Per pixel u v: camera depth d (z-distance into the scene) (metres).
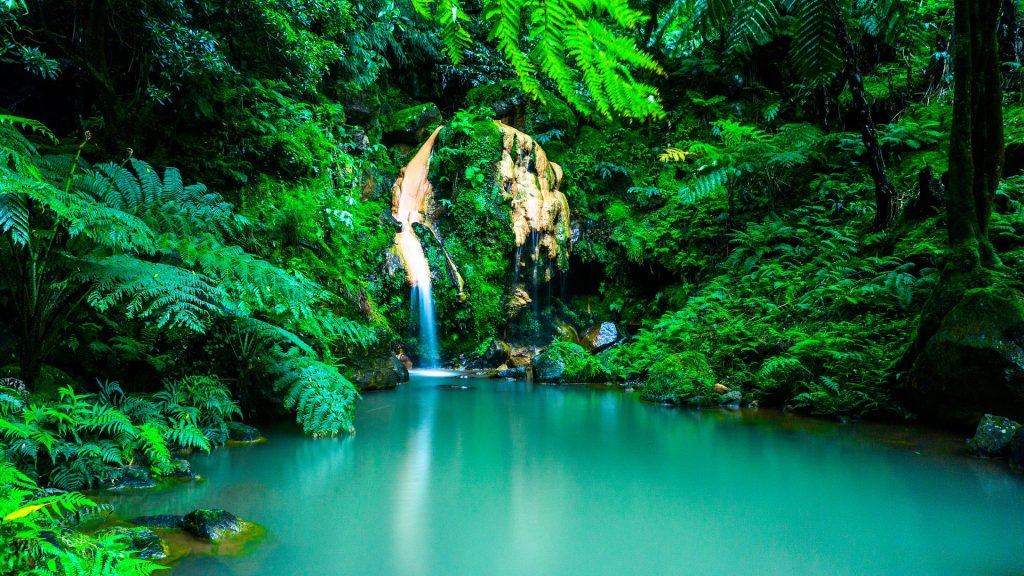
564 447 5.05
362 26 11.51
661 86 13.77
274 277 4.80
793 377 7.08
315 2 8.57
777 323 8.50
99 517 3.20
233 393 5.89
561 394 8.10
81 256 4.47
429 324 10.90
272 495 3.73
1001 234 6.88
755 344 7.91
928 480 4.07
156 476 3.99
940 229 8.13
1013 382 4.95
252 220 7.95
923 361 5.66
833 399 6.45
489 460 4.61
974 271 5.62
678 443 5.18
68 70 8.31
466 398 7.70
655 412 6.73
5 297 5.32
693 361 7.87
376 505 3.56
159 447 3.94
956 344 5.29
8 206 3.29
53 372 4.72
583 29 0.53
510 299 11.65
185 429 4.59
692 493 3.80
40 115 8.79
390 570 2.67
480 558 2.80
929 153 10.53
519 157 12.03
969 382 5.27
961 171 5.80
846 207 10.48
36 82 8.64
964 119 5.71
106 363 5.27
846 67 9.09
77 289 4.55
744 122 13.11
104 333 5.59
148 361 5.41
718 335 8.57
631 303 12.56
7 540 2.11
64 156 4.71
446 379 9.60
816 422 6.15
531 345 12.02
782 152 10.82
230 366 5.98
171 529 3.06
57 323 4.55
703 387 7.29
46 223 4.32
